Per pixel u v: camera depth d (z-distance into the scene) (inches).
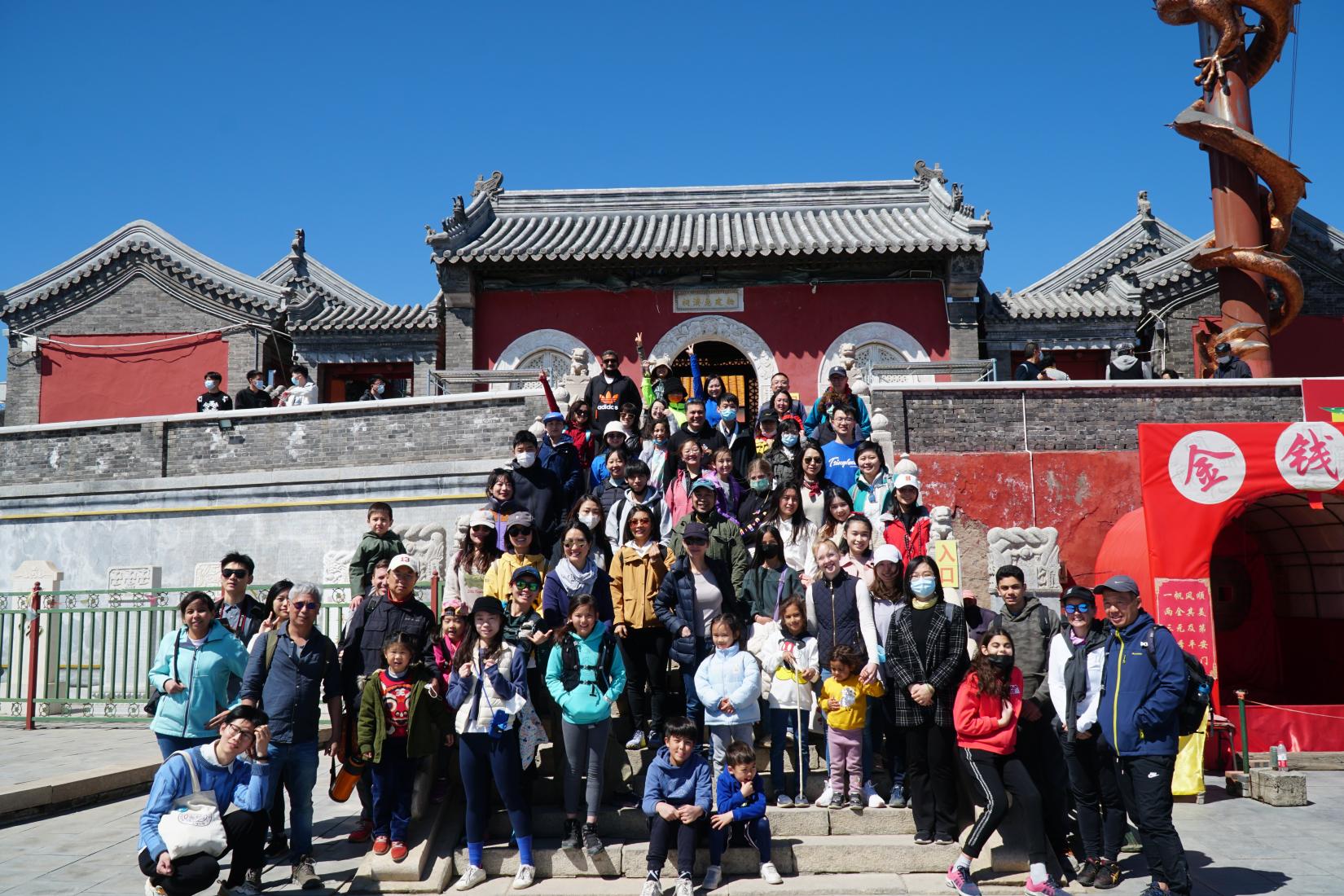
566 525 363.9
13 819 327.0
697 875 276.5
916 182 855.7
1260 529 561.3
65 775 357.4
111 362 851.4
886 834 291.1
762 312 753.6
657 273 753.0
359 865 277.4
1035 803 265.9
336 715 285.4
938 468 516.7
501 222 828.0
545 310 757.3
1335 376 764.6
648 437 454.0
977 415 527.2
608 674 289.3
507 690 277.4
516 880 271.6
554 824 296.8
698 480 396.5
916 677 283.6
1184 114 558.3
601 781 285.7
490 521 359.3
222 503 582.9
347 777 284.4
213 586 565.3
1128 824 300.8
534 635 294.4
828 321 751.1
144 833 239.6
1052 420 527.5
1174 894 253.1
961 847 276.2
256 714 250.1
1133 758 261.4
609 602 317.1
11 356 853.8
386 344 845.2
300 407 580.7
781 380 478.6
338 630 503.8
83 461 619.2
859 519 326.3
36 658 489.1
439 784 306.2
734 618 300.7
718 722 290.5
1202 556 424.5
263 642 276.1
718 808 271.3
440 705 280.5
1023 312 820.0
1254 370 557.6
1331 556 521.3
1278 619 573.9
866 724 301.4
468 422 549.0
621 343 753.0
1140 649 264.5
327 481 564.4
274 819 291.6
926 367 674.8
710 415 478.6
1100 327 825.5
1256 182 567.8
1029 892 264.2
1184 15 569.9
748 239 765.3
